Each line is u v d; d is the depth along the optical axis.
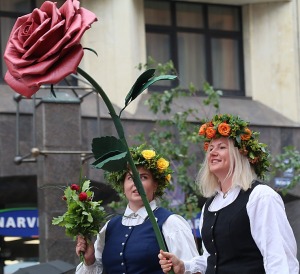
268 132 17.78
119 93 16.77
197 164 14.19
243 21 18.70
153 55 17.80
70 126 13.60
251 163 5.45
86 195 5.86
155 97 13.77
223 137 5.41
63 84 16.39
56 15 4.40
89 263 6.02
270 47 18.55
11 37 4.51
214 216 5.39
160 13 17.92
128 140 16.16
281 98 18.42
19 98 14.18
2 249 16.30
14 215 16.22
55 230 13.30
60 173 13.42
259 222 5.21
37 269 10.62
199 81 18.19
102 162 4.77
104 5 16.97
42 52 4.41
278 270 5.11
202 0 18.09
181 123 13.42
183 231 6.01
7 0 16.58
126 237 6.05
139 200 6.12
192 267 5.52
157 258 5.98
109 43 16.89
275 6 18.53
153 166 6.20
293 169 14.70
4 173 15.18
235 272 5.28
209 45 18.36
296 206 17.30
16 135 14.51
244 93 18.58
